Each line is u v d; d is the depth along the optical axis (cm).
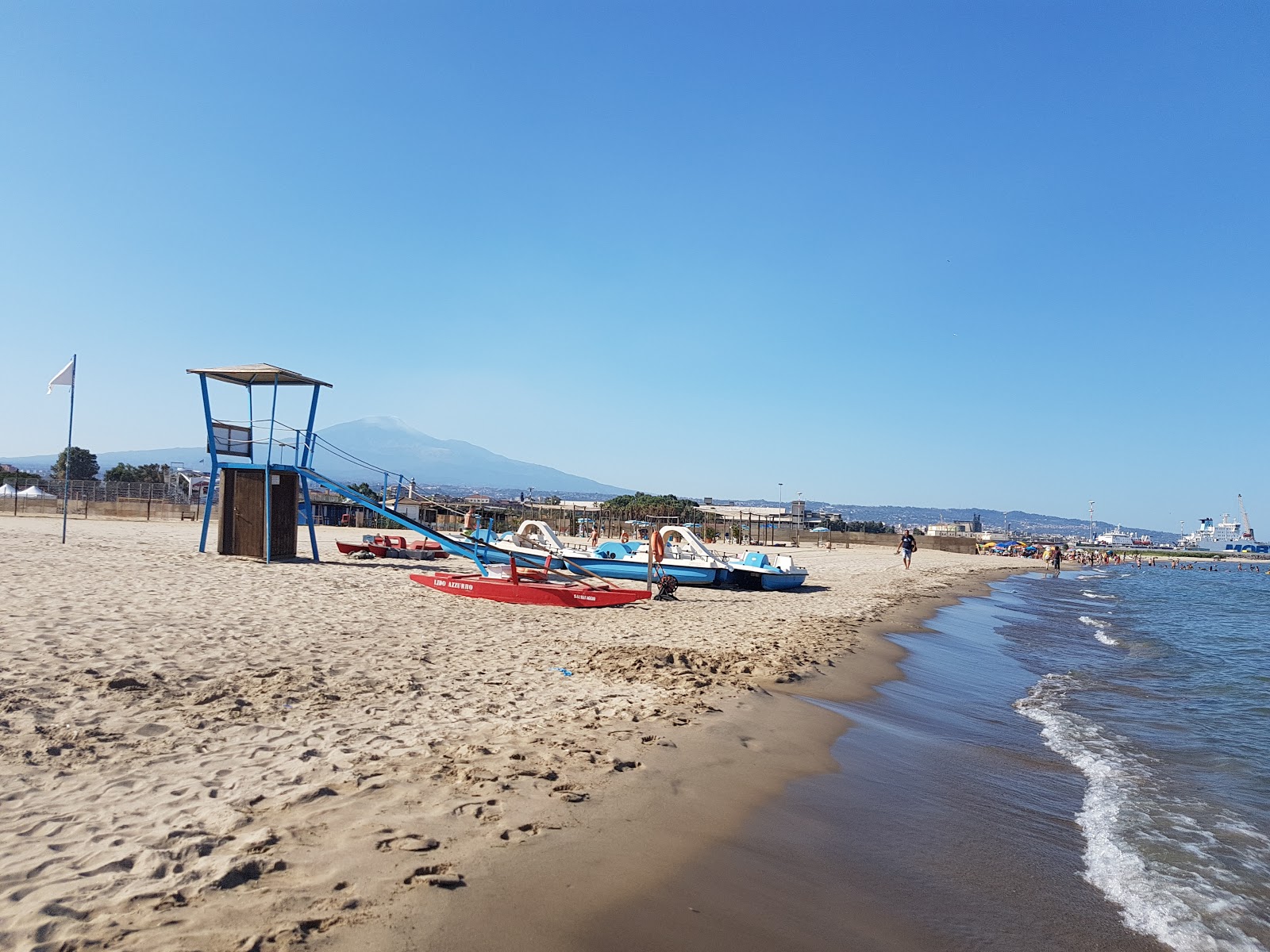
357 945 321
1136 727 959
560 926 358
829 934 391
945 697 1051
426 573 1770
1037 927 430
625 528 5966
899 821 562
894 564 4716
